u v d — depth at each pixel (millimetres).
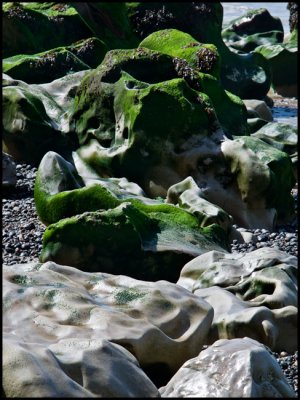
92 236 19312
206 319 14617
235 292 16984
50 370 11070
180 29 47062
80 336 13156
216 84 30438
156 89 26078
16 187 25875
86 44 37781
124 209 19781
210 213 22016
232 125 30406
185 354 14148
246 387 11539
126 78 27297
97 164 26797
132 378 11680
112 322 13664
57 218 22078
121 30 45281
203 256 18484
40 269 15328
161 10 47094
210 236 21016
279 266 17391
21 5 40312
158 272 19469
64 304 14016
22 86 30547
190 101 26359
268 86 47188
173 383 12062
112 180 24859
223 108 30406
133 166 26109
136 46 45719
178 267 19547
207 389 11695
